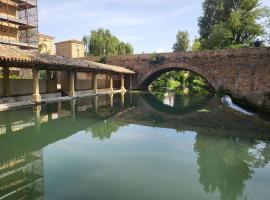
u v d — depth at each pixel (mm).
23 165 5348
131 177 4781
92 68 20828
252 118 11812
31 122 10273
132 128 9367
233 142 7438
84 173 4922
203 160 5875
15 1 31203
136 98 22109
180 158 5984
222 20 36906
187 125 9953
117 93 27406
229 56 25547
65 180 4574
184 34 59719
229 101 18500
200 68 27453
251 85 24406
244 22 32188
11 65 14711
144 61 31781
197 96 25484
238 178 4855
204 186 4438
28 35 33281
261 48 23781
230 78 25547
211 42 33094
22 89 18078
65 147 6809
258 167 5477
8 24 30766
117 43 61500
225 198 4000
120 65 33344
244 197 4062
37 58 14781
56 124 10008
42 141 7398
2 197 3871
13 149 6570
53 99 17406
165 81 44094
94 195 3992
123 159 5844
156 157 6012
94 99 19953
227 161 5809
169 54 29672
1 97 14742
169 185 4465
